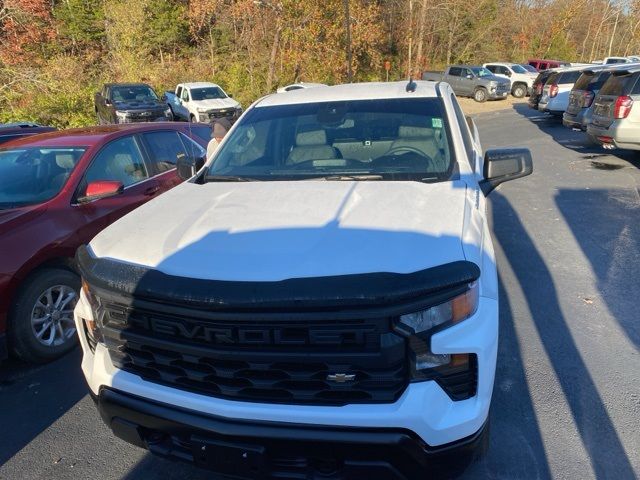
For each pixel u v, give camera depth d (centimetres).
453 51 3744
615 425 270
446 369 178
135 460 263
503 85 2416
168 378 196
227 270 185
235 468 189
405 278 173
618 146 907
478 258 196
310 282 174
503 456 250
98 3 2919
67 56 2516
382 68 3009
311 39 2391
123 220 246
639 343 348
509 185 816
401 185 260
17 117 1628
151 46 2844
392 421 170
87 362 224
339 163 293
